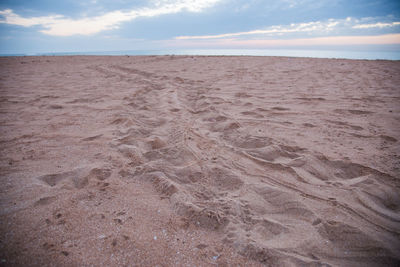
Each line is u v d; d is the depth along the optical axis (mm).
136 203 1706
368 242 1376
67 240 1327
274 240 1402
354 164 2262
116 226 1463
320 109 4152
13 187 1802
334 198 1794
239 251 1327
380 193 1835
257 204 1741
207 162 2357
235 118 3697
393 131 3117
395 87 5691
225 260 1271
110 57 15195
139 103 4496
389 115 3732
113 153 2475
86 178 1961
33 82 6590
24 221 1443
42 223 1438
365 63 10984
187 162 2330
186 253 1305
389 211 1674
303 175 2115
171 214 1609
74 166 2182
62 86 6082
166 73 8406
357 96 4938
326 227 1501
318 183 2006
